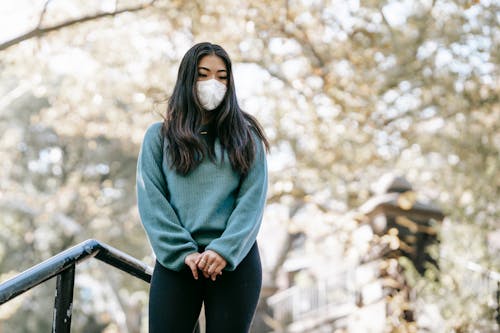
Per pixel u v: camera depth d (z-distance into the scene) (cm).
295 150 1112
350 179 1116
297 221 976
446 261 768
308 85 1012
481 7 1055
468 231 870
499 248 889
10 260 2155
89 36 996
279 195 1078
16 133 1759
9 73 1131
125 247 2133
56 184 2245
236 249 246
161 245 249
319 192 1111
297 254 1783
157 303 249
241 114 275
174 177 262
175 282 251
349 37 1009
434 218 809
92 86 1109
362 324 757
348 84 1009
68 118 1176
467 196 1105
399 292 736
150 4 959
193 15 971
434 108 1141
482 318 739
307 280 1392
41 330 2091
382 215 807
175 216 256
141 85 1077
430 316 749
